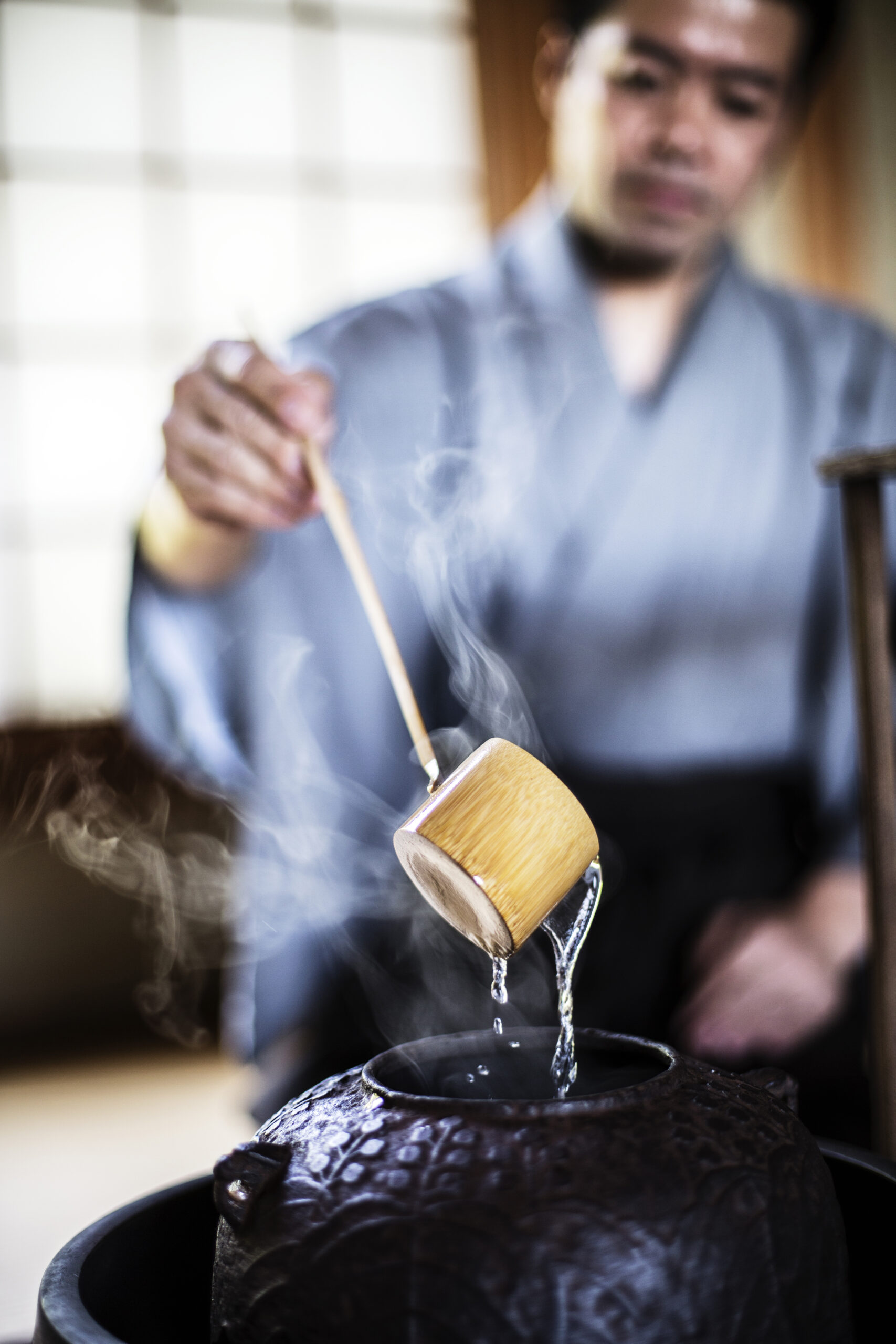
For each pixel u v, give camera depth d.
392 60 3.15
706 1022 1.36
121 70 3.02
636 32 1.55
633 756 1.61
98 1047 2.92
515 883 0.67
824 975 1.38
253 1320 0.62
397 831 0.69
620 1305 0.59
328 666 1.53
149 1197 0.73
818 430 1.71
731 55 1.56
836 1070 1.42
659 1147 0.62
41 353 3.03
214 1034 3.01
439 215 3.20
